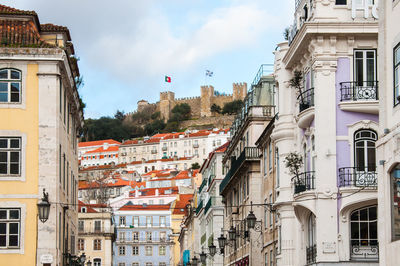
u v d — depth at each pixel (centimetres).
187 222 9719
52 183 3284
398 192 2281
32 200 3262
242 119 5466
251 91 5197
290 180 3631
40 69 3347
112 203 14100
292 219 3606
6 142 3297
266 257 4678
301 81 3503
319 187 3153
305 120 3328
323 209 3136
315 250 3250
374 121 3181
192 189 14012
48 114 3328
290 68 3678
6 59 3319
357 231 3138
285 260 3578
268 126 4306
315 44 3222
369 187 3092
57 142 3325
